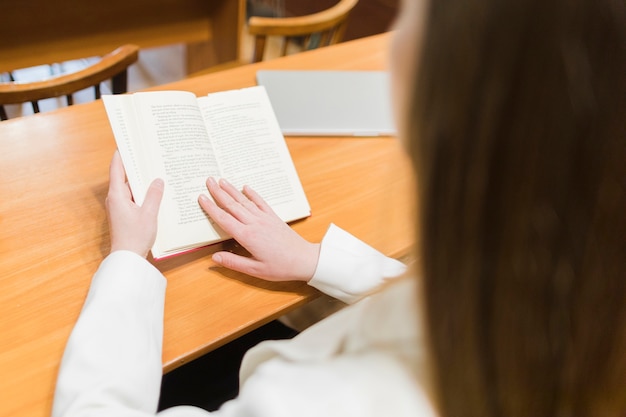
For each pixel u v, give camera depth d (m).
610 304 0.32
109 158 0.94
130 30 2.10
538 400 0.35
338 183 0.98
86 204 0.86
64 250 0.79
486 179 0.31
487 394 0.36
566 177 0.29
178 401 0.89
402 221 0.41
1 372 0.65
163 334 0.71
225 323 0.74
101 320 0.63
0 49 1.86
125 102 0.80
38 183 0.88
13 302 0.72
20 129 0.96
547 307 0.32
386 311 0.45
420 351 0.41
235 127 0.90
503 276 0.32
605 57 0.27
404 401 0.39
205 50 2.44
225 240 0.83
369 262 0.80
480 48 0.29
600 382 0.34
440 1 0.30
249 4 3.32
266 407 0.40
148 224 0.74
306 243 0.82
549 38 0.27
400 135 0.37
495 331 0.34
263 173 0.90
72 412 0.55
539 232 0.30
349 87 1.18
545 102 0.28
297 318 1.12
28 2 1.79
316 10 3.04
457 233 0.33
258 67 1.21
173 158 0.81
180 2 2.15
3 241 0.79
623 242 0.30
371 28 2.79
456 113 0.30
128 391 0.59
